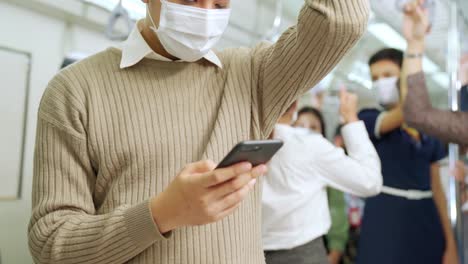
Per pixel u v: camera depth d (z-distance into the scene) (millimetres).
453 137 1701
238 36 2408
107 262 561
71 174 652
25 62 1715
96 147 654
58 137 666
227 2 707
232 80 732
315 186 1599
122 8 1810
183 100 692
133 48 713
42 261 608
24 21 1709
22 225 1709
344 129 1797
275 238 1572
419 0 1878
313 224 1589
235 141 686
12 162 1680
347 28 598
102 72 695
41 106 695
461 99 1870
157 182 642
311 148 1594
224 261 639
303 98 2156
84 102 666
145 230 524
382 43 1976
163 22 668
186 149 666
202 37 669
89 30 1944
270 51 742
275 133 1638
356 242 1959
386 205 1892
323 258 1597
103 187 673
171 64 711
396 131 1889
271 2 2381
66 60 1820
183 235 625
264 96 727
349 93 1915
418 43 1849
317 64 652
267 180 1618
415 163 1848
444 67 1895
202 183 457
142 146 648
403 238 1843
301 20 630
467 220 1750
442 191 1796
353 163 1623
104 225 557
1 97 1634
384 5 1941
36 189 658
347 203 2006
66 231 586
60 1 1764
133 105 670
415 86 1803
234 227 660
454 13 1882
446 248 1765
